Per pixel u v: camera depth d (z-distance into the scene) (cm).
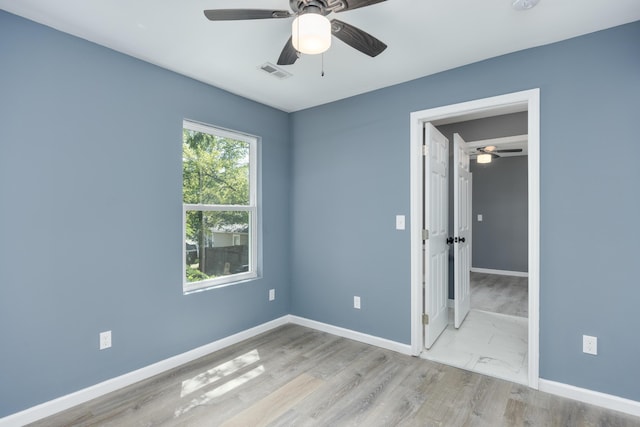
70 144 214
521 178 629
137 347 247
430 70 268
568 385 221
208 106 295
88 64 222
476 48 233
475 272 664
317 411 209
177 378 250
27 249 198
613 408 207
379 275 308
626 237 204
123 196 240
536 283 230
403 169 292
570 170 220
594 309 213
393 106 297
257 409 211
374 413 207
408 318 290
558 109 223
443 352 293
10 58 192
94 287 225
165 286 264
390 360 279
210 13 154
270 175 356
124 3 182
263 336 334
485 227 664
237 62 254
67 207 213
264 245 350
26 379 197
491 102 247
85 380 220
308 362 275
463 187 374
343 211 332
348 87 303
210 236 308
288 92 315
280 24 203
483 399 221
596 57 211
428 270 294
